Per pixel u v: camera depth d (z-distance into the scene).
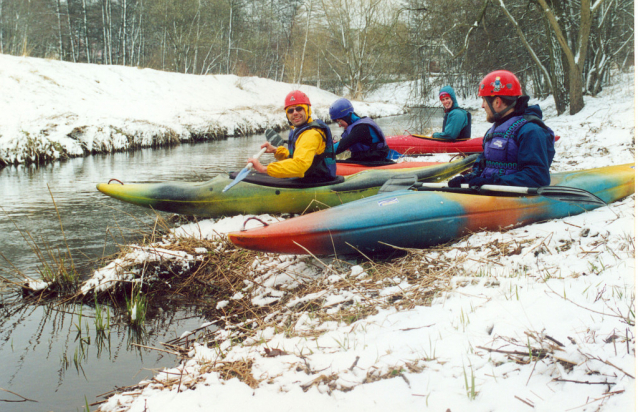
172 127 13.91
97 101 15.23
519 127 3.47
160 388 2.12
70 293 3.50
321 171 4.57
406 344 2.07
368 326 2.37
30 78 14.16
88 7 31.48
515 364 1.79
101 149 11.18
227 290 3.46
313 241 3.30
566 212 3.80
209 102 20.58
